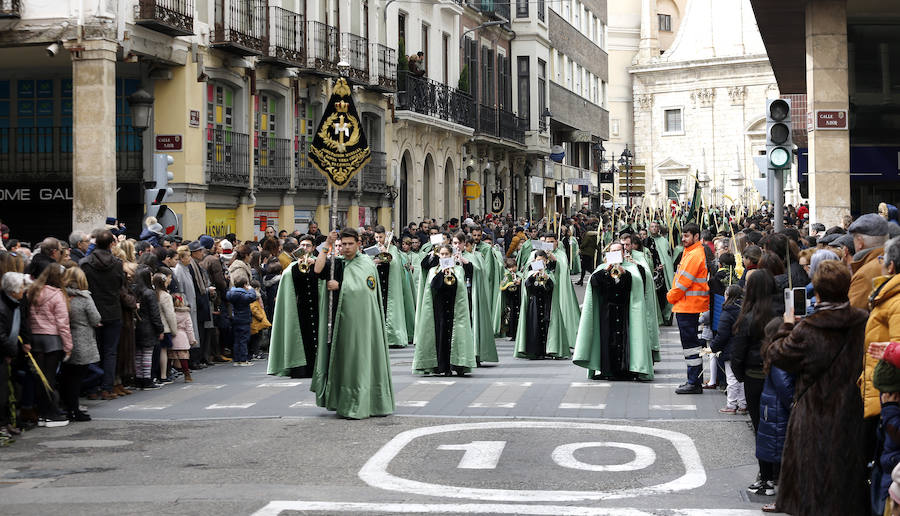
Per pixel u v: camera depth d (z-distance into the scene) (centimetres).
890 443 678
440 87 4025
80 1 2225
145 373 1537
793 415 772
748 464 1005
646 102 8294
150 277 1541
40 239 2567
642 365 1562
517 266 2316
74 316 1274
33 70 2553
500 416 1275
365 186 3431
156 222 1816
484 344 1809
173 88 2492
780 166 1546
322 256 1262
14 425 1168
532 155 5256
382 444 1096
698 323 1456
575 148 6316
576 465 997
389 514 816
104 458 1045
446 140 4172
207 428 1211
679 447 1082
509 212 5022
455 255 1689
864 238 894
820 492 752
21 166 2564
